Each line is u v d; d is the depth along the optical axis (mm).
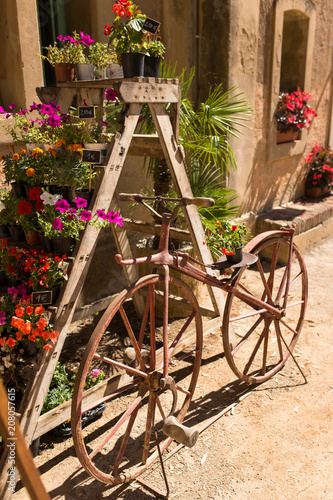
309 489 2273
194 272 2566
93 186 2545
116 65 2941
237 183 5387
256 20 5086
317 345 3719
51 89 2852
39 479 801
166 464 2449
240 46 4914
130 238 4551
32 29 3232
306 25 6125
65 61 2781
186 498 2229
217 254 3764
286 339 3809
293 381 3211
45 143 2475
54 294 2266
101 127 2738
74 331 3814
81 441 2041
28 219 2322
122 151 2396
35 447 2477
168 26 4527
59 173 2352
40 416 2328
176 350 3139
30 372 2211
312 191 6969
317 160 6926
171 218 2342
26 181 2449
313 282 5055
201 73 5020
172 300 3477
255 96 5441
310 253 5988
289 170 6516
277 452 2531
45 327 2164
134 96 2385
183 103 3793
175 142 2816
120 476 2248
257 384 3176
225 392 3078
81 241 2258
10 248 2371
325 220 6301
